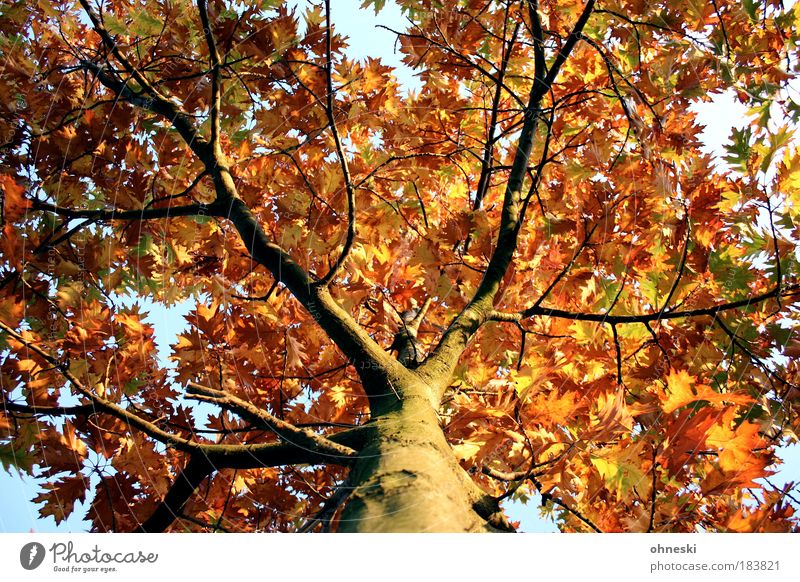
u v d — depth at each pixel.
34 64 3.72
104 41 3.65
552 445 2.36
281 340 3.38
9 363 2.90
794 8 3.58
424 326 3.75
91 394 2.58
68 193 3.72
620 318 3.05
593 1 3.22
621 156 3.37
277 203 3.82
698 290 3.33
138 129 4.03
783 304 3.21
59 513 2.81
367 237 3.91
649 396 2.99
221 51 3.89
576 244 3.34
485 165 3.83
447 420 2.62
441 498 1.69
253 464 2.38
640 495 2.23
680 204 3.32
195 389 2.36
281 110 3.90
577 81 4.03
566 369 2.98
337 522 1.71
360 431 2.19
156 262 3.95
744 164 3.35
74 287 3.38
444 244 3.46
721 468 2.06
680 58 3.68
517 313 3.05
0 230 2.82
